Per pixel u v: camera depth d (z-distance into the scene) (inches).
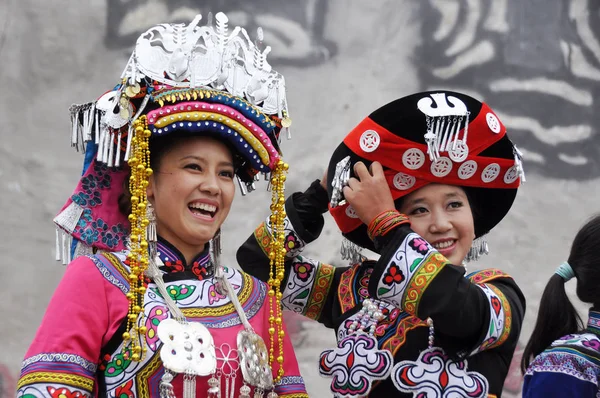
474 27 260.8
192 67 106.5
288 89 250.8
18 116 240.1
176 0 246.8
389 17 258.2
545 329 131.2
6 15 241.8
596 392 118.8
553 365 120.1
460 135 120.2
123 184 112.1
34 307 234.4
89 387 97.7
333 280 130.5
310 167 249.6
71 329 98.3
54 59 243.6
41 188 239.6
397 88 257.0
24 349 231.8
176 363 97.7
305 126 251.0
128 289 102.6
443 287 111.2
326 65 253.8
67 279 102.0
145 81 105.3
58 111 242.5
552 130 262.8
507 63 261.6
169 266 106.5
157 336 99.7
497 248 256.8
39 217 238.5
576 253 129.8
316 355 240.2
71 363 96.8
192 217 106.4
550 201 260.8
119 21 245.8
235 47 111.0
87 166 112.9
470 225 121.1
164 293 103.1
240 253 132.7
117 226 112.2
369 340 117.3
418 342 116.4
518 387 246.2
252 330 105.3
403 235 114.9
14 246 235.6
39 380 95.4
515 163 123.1
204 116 104.4
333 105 253.0
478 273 124.0
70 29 244.4
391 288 113.6
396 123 118.9
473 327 112.6
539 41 263.9
